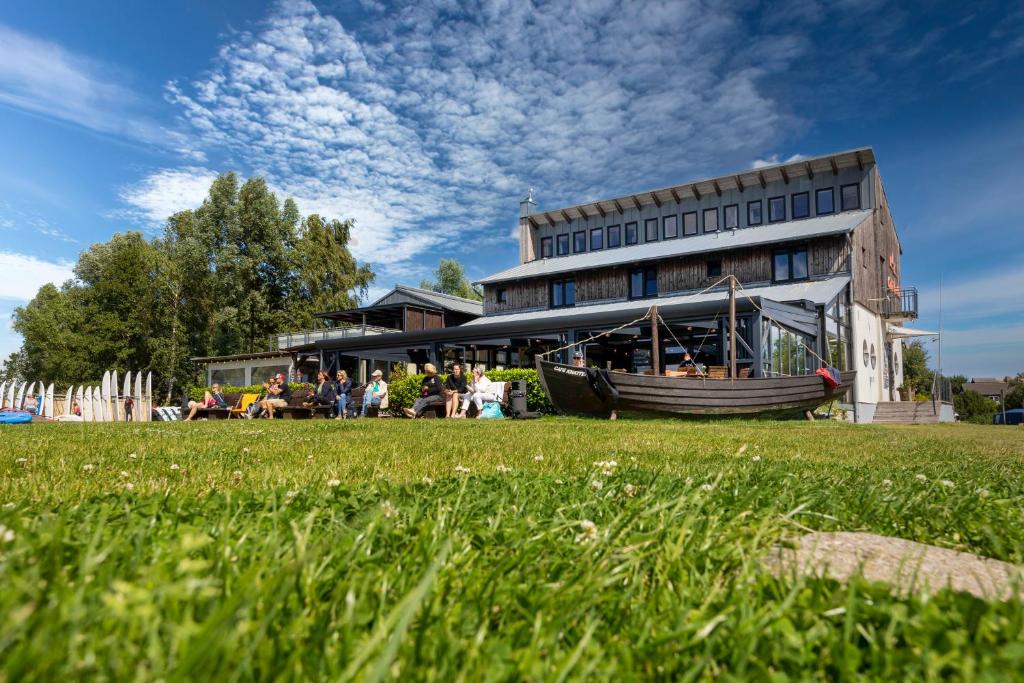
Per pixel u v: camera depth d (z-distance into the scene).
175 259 48.44
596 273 29.97
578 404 14.91
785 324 19.20
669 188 31.12
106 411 22.53
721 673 1.05
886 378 29.31
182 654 0.87
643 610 1.33
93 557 1.33
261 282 46.09
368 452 5.30
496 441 6.79
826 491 2.91
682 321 19.16
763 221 29.23
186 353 47.81
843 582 1.52
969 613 1.22
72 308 49.66
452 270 65.50
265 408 19.17
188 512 2.11
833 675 1.08
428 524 1.84
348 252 50.19
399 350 28.45
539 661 1.05
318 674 0.96
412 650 1.05
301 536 1.56
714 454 5.34
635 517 2.10
